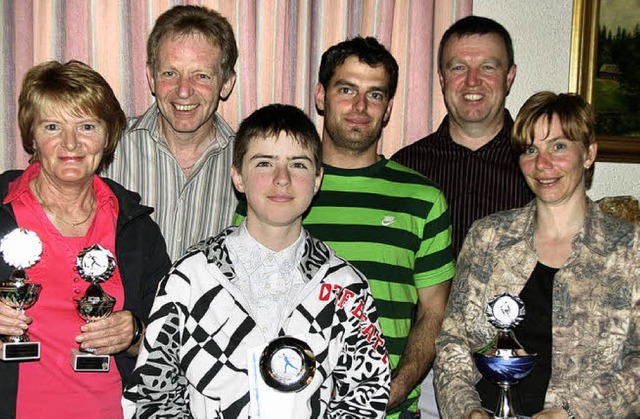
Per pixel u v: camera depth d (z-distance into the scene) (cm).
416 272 243
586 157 211
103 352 196
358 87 237
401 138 315
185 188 252
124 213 214
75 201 208
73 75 197
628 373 198
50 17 270
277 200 182
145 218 222
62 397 199
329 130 242
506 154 284
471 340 219
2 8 265
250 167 187
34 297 191
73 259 204
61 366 199
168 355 182
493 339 206
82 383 201
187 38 236
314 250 195
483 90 281
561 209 211
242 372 178
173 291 183
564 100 208
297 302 185
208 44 239
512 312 194
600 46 338
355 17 303
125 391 183
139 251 214
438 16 313
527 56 333
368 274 232
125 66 279
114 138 211
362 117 236
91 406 202
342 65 237
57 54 272
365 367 190
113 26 277
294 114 191
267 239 187
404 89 313
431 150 293
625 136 344
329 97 241
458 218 286
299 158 186
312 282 187
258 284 185
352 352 190
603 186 350
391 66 242
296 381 174
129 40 278
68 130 198
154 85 245
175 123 241
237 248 188
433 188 243
